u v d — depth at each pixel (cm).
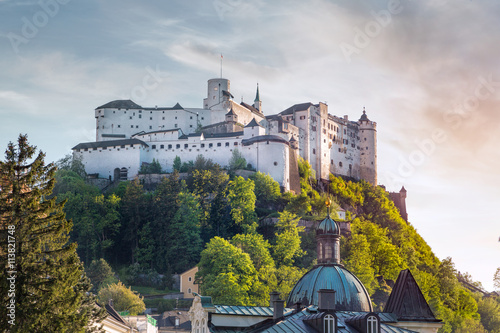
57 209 9831
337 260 14462
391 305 12962
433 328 12662
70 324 9238
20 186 9594
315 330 10488
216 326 10812
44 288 9200
